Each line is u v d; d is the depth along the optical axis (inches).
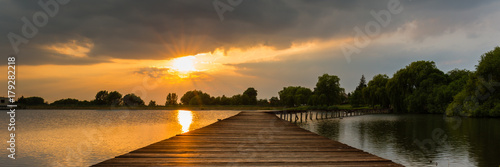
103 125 1379.2
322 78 3422.7
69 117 2224.4
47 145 723.4
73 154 600.4
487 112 1518.2
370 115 2127.2
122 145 720.3
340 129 1070.4
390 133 925.8
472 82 1569.9
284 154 283.6
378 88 2571.4
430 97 2097.7
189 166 229.6
